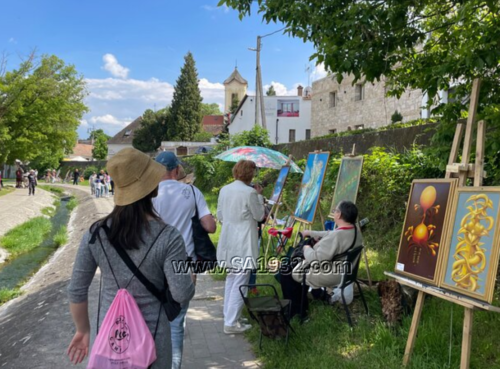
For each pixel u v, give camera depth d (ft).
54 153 113.70
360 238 14.12
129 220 6.57
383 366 10.80
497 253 8.81
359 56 14.01
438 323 12.55
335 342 12.50
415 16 14.43
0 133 87.97
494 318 12.41
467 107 14.14
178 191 11.15
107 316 6.40
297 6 14.48
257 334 13.79
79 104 104.17
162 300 6.81
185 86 209.15
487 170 15.39
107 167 6.72
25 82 90.12
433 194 11.14
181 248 6.80
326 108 93.91
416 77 16.38
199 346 13.35
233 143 65.16
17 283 30.48
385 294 13.76
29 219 58.90
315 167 20.99
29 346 14.21
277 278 16.01
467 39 13.57
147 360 6.29
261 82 67.26
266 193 45.27
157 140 214.07
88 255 6.76
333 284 13.97
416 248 11.25
